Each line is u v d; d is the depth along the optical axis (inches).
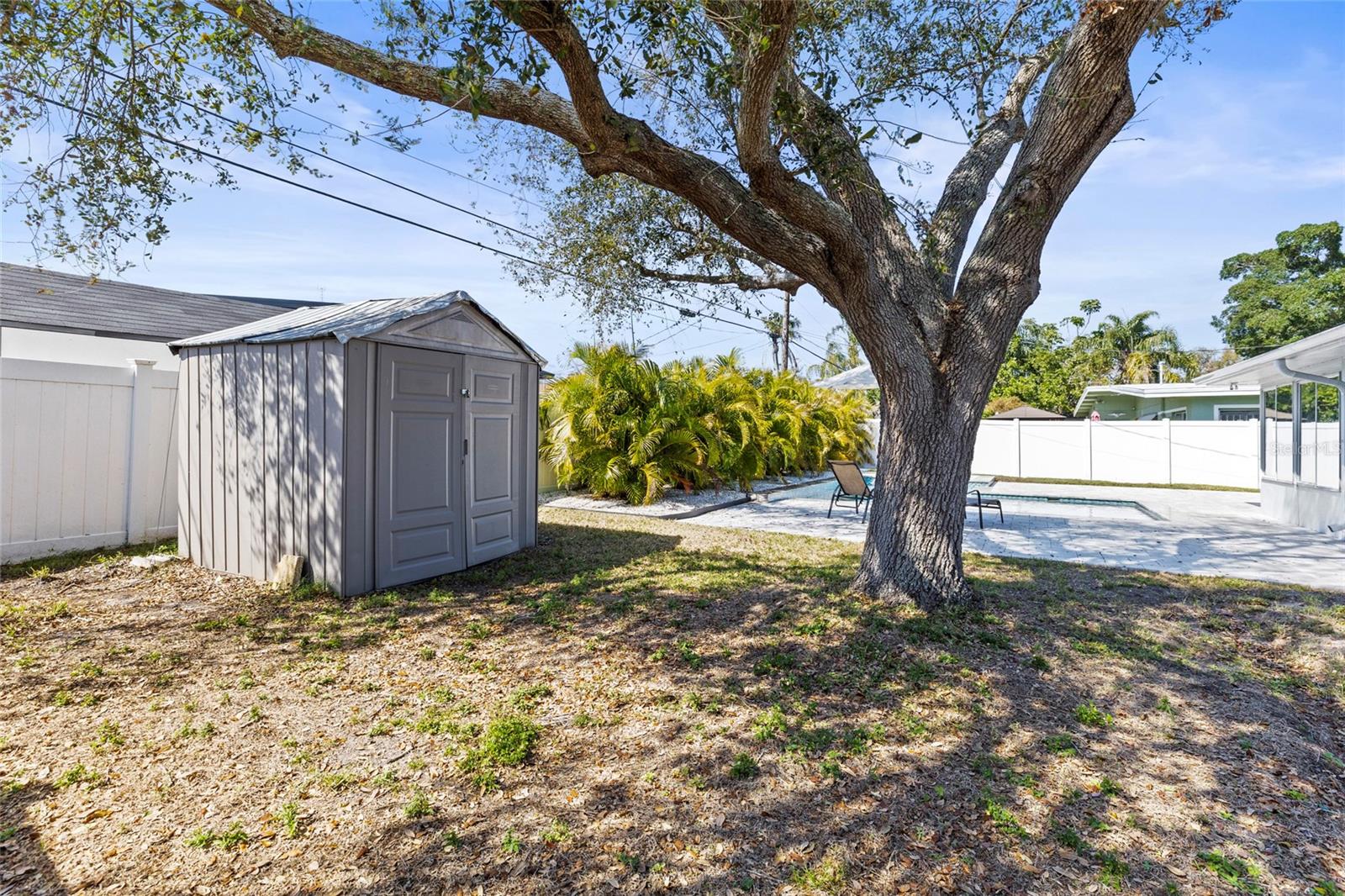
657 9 143.9
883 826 95.0
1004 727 126.0
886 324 189.3
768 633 177.9
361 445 212.7
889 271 193.6
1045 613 195.6
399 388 225.9
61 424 254.2
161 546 273.9
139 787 101.4
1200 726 128.0
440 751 114.2
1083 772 110.8
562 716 129.2
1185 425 645.3
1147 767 112.8
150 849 86.6
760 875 84.4
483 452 266.5
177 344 251.8
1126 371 1237.7
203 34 164.2
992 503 376.8
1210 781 109.0
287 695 137.5
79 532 260.1
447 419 246.7
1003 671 152.0
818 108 185.0
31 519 246.2
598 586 231.5
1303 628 183.9
